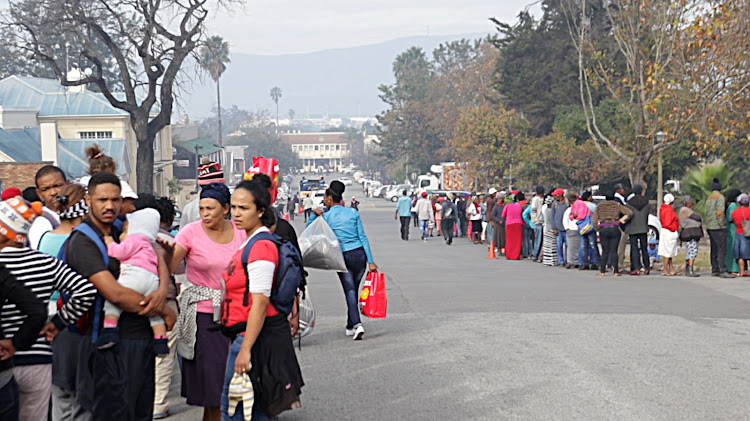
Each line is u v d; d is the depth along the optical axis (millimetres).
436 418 7547
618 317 13055
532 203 25375
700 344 10758
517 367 9500
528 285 17922
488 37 64625
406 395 8375
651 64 29594
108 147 53844
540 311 13836
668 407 7762
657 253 22672
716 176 29453
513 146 64000
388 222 56000
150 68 45781
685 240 19766
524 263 24625
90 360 5762
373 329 12312
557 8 58844
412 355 10320
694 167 40656
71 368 5992
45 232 6395
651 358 9891
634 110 35656
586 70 32188
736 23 25312
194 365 6836
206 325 6777
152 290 5820
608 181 46844
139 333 5848
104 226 5887
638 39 29250
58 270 5387
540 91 59656
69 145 53406
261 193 5793
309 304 10656
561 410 7723
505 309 14133
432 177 79062
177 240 6758
